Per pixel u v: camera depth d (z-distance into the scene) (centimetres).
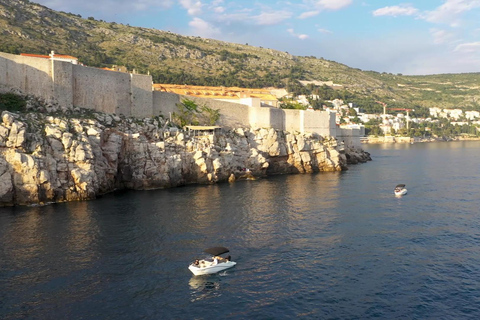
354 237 4959
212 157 9031
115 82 8750
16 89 7238
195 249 4497
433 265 4103
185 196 7306
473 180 9562
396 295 3497
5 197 6144
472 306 3300
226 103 10794
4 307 3234
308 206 6569
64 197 6619
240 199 7075
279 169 10944
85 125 7456
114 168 7669
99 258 4203
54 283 3641
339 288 3628
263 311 3253
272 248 4569
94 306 3284
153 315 3175
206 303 3369
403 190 7688
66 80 7781
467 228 5325
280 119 11750
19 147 6319
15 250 4369
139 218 5681
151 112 9412
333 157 11862
